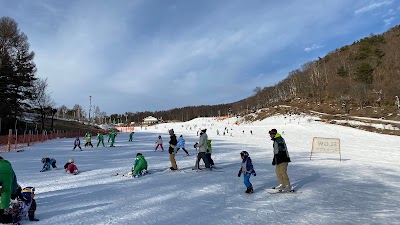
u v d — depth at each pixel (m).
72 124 81.19
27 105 49.91
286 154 9.20
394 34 170.88
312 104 111.19
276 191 9.25
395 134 54.50
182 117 195.00
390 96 95.81
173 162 13.91
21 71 47.66
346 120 76.44
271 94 169.38
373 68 131.25
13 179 6.62
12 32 48.72
